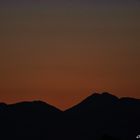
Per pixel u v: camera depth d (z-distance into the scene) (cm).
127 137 16125
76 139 18688
